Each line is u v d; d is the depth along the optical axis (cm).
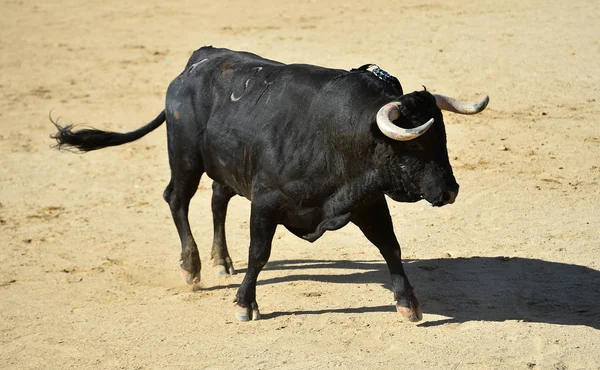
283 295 1717
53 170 2784
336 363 1396
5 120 3378
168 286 1831
